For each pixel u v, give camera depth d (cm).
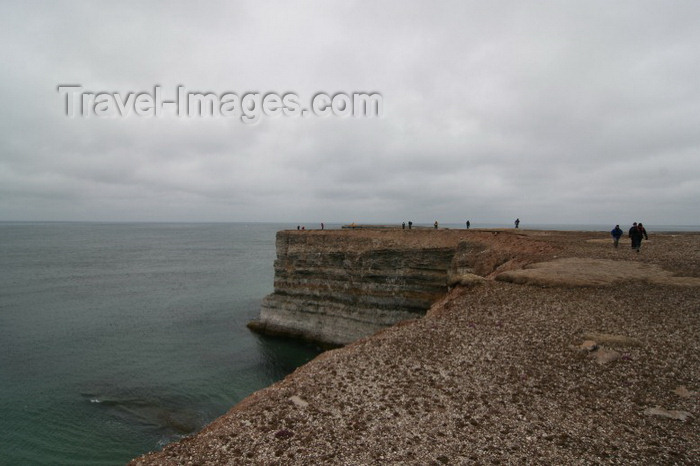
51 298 7931
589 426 1415
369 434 1426
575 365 1833
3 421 3275
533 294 2816
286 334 6188
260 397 1808
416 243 5631
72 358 4747
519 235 5356
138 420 3366
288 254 6612
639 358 1847
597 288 2833
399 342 2208
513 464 1238
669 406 1505
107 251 18838
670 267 3303
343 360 2038
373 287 5731
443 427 1445
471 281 3319
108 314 6831
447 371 1847
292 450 1364
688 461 1216
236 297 8462
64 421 3306
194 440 1498
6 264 13050
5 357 4712
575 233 6122
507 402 1585
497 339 2141
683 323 2175
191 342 5562
